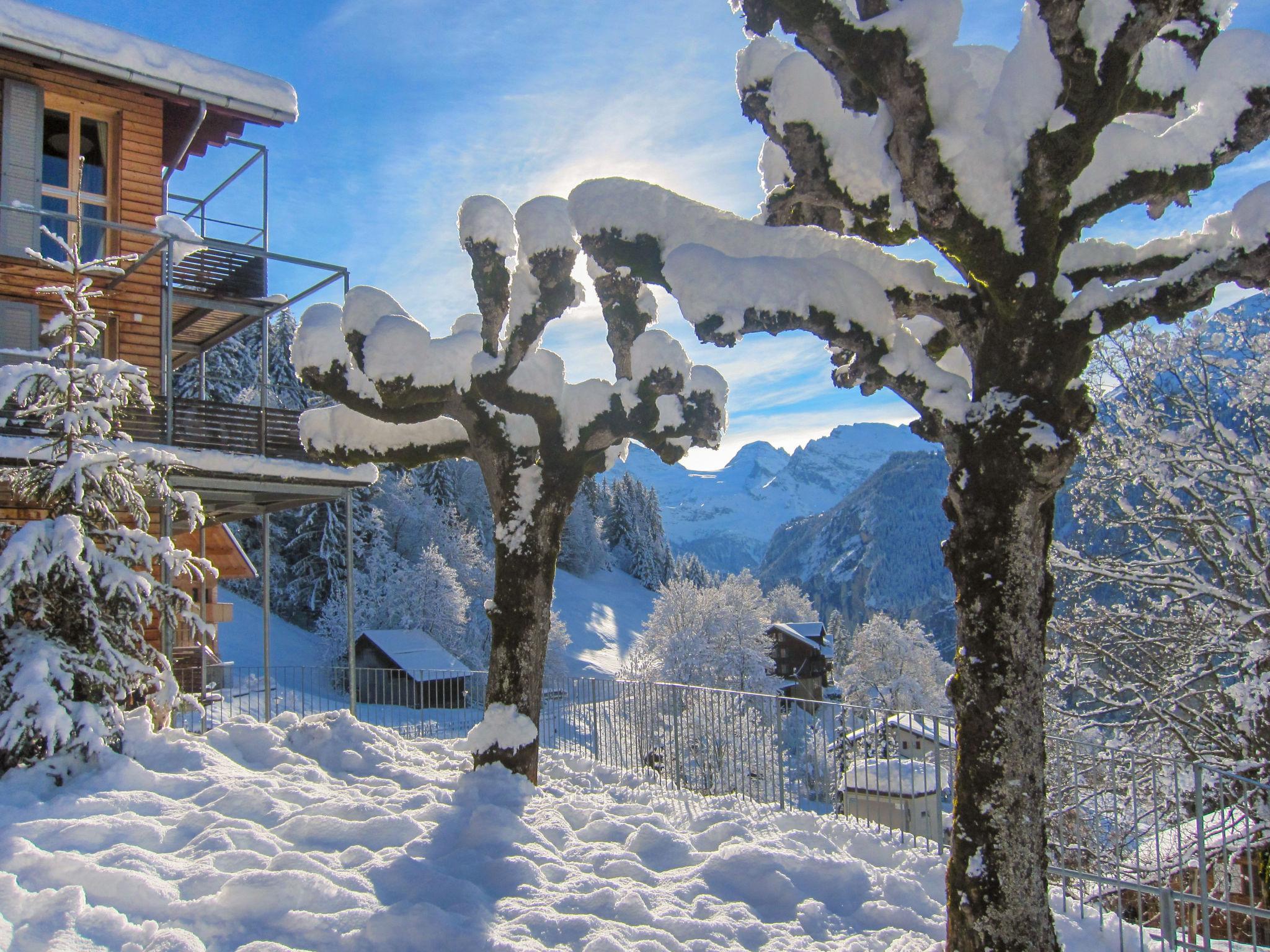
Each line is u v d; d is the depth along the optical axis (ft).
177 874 21.66
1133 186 19.60
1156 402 58.75
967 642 19.04
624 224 22.67
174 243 51.83
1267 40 19.97
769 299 19.86
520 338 30.37
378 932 19.43
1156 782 28.84
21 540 30.25
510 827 26.30
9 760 28.45
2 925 18.13
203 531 49.16
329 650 150.51
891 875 25.29
